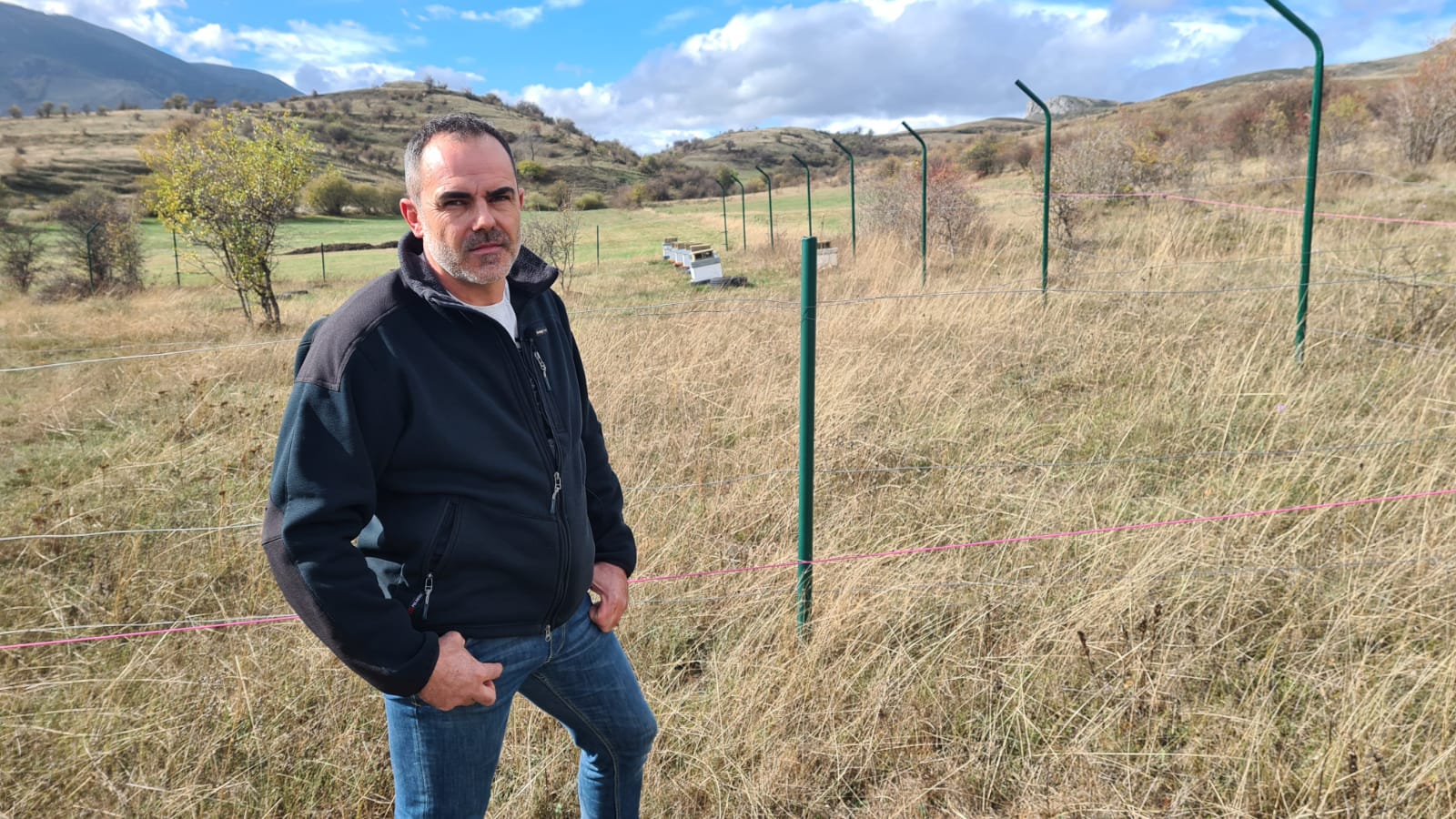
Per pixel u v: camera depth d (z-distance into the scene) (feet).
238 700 9.34
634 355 22.36
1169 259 28.17
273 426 19.86
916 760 8.18
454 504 5.03
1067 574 10.80
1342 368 16.93
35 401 24.22
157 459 17.56
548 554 5.38
